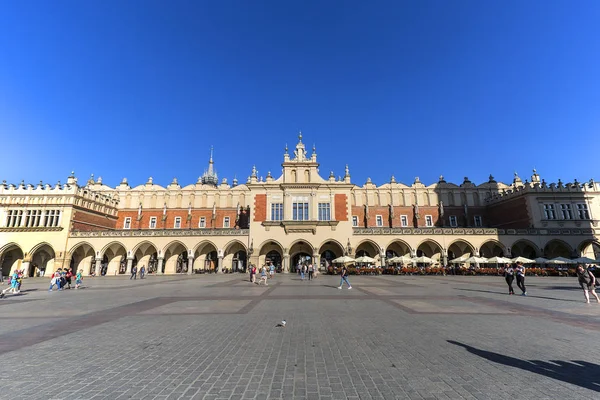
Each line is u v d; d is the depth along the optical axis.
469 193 59.44
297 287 25.31
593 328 10.16
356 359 7.10
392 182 59.97
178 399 5.13
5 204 50.34
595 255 49.31
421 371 6.35
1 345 8.38
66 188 50.75
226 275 46.78
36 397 5.22
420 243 48.31
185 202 60.72
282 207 51.06
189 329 10.12
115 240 49.66
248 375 6.18
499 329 10.00
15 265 49.50
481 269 43.50
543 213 49.00
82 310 14.28
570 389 5.48
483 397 5.17
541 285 27.09
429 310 13.64
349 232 49.16
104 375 6.21
